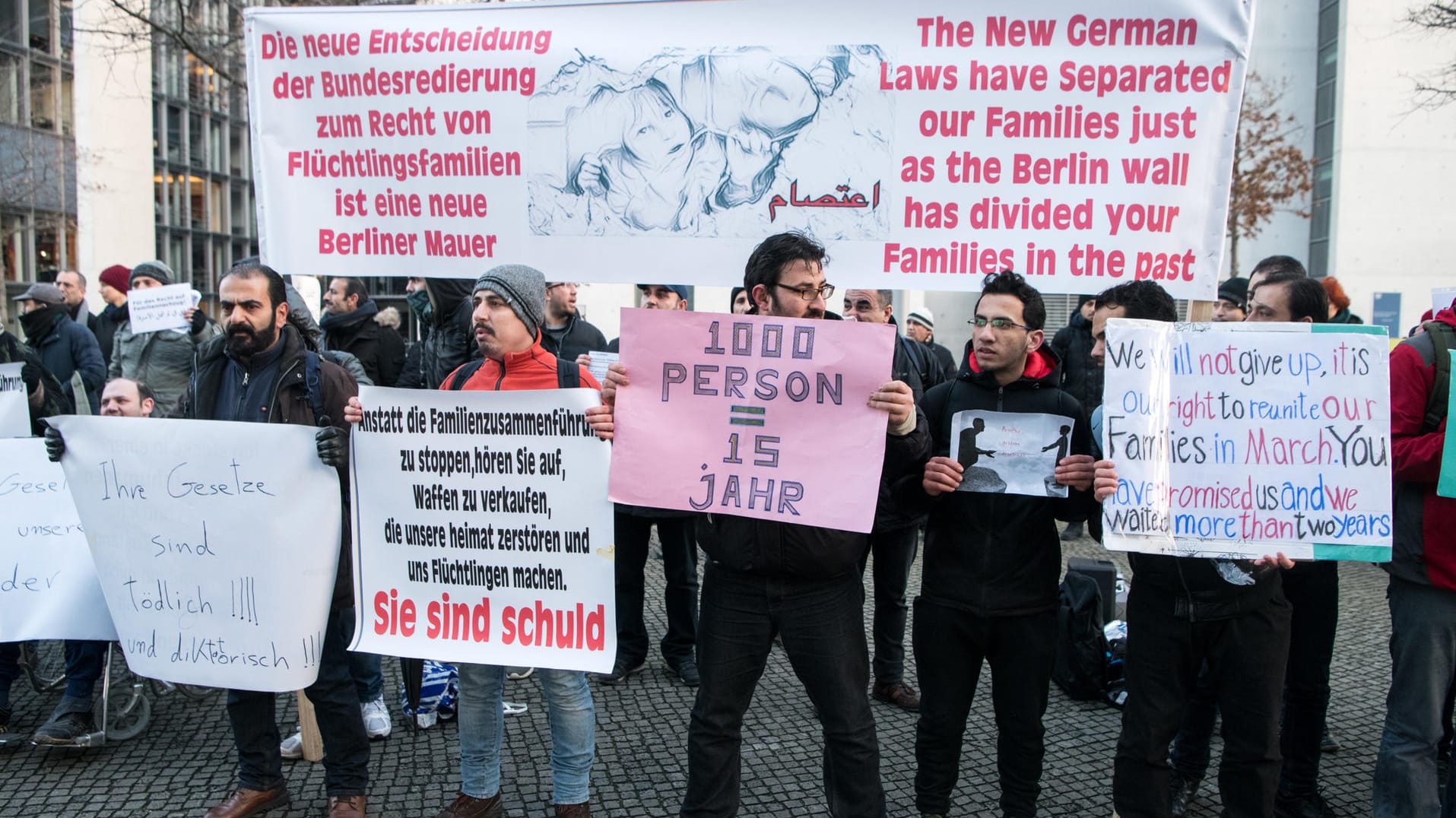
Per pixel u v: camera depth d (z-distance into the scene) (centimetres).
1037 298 292
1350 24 2388
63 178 2056
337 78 360
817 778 361
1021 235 320
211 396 334
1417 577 283
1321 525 269
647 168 341
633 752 383
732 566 273
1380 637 534
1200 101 307
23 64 1953
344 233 367
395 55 354
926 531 308
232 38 1103
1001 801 302
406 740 393
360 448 312
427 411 306
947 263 326
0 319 427
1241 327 274
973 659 300
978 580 290
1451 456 271
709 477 277
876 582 438
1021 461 286
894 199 327
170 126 2461
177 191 2497
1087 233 317
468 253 357
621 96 340
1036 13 313
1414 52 2377
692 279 342
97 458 321
